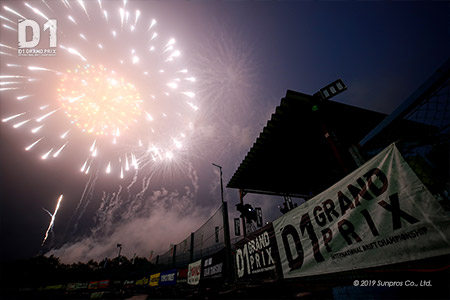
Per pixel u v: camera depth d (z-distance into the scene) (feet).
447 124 6.40
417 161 7.38
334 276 9.47
